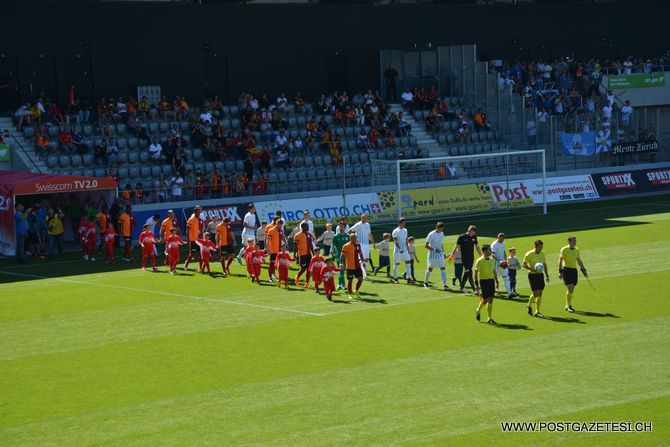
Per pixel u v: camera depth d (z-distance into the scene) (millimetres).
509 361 23031
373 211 52344
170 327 27844
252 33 62188
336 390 21109
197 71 60531
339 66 65562
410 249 34125
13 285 35688
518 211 55625
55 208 47844
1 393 21547
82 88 57281
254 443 17984
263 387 21484
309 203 51031
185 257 42531
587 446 17516
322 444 17844
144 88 58750
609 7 75438
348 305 30438
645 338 24828
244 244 39781
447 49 66938
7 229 42594
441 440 17922
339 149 59625
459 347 24531
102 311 30391
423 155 61438
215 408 20094
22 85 55500
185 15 59906
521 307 29422
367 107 62969
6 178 44844
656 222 48281
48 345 25969
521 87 67562
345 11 65250
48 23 55938
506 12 71375
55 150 52531
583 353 23531
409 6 67562
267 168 56312
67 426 19188
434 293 32188
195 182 52406
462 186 55062
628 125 67562
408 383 21469
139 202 49375
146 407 20266
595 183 60531
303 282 34969
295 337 26156
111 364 23812
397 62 66875
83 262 41344
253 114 58781
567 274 28422
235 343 25641
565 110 67938
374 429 18562
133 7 58219
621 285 32219
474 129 65188
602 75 70562
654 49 77625
